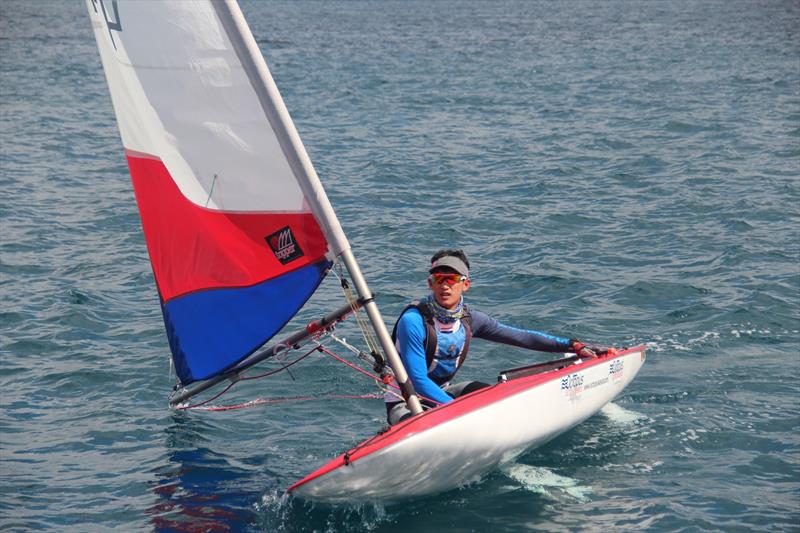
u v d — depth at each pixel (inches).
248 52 246.1
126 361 351.9
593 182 680.4
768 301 403.5
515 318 395.5
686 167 717.9
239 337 271.6
